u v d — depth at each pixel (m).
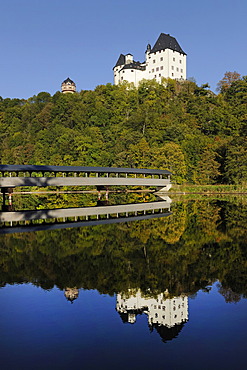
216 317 8.81
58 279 11.97
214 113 108.69
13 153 96.06
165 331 8.02
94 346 7.38
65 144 84.50
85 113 114.06
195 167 78.19
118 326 8.34
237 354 6.98
